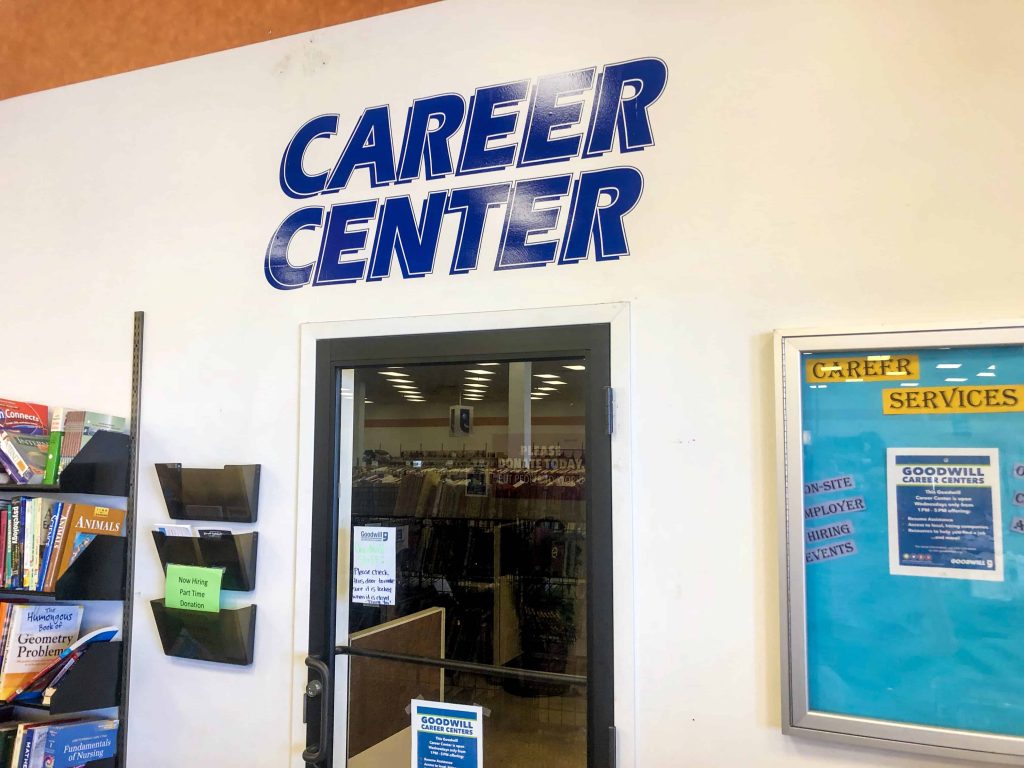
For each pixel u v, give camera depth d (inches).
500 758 75.4
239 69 92.4
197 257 92.6
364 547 83.1
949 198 63.1
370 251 83.4
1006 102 62.1
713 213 70.1
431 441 81.2
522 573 76.1
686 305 70.3
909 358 62.4
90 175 100.4
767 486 66.4
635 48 74.0
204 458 89.6
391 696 80.5
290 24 89.2
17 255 103.9
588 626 71.1
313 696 80.1
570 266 74.6
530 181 77.0
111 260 97.8
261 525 85.7
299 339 86.1
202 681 87.0
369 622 82.3
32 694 87.7
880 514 62.3
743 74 70.1
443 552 79.8
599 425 72.1
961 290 62.1
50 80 103.4
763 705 65.1
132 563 92.0
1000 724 58.2
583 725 72.2
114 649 90.6
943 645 60.0
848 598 62.7
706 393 69.0
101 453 90.0
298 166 88.0
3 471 93.0
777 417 64.9
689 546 68.4
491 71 79.7
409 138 82.7
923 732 59.1
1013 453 59.2
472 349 77.9
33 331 101.7
